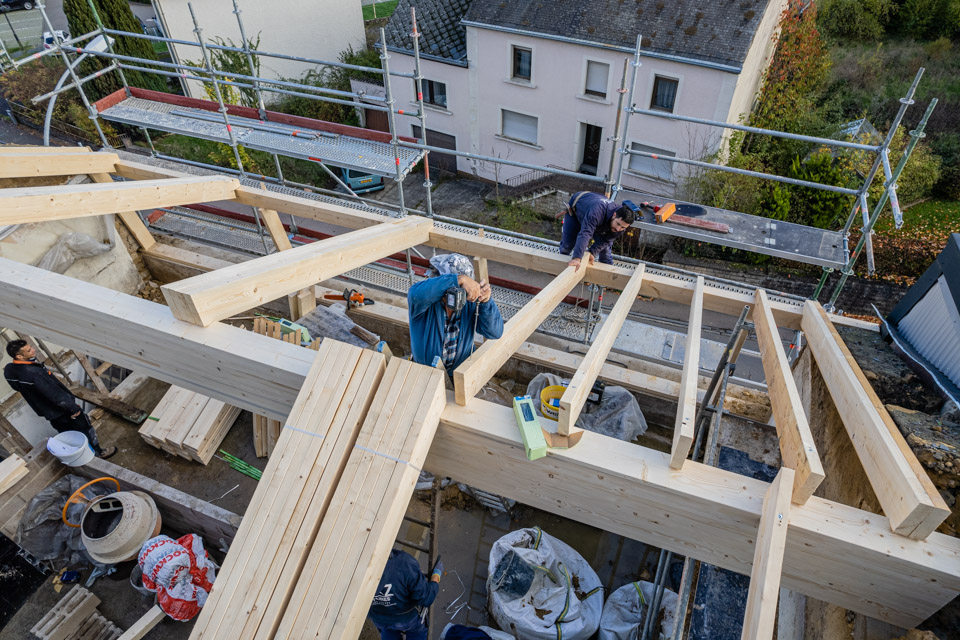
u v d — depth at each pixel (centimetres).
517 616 437
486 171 1830
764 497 212
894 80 1816
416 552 515
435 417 235
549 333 642
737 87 1284
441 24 1673
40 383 516
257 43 1847
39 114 1727
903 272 1416
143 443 604
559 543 487
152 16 2372
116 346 288
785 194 1320
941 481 278
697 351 285
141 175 602
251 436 609
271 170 1576
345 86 2003
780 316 422
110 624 487
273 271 291
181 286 254
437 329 265
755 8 1249
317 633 192
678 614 346
